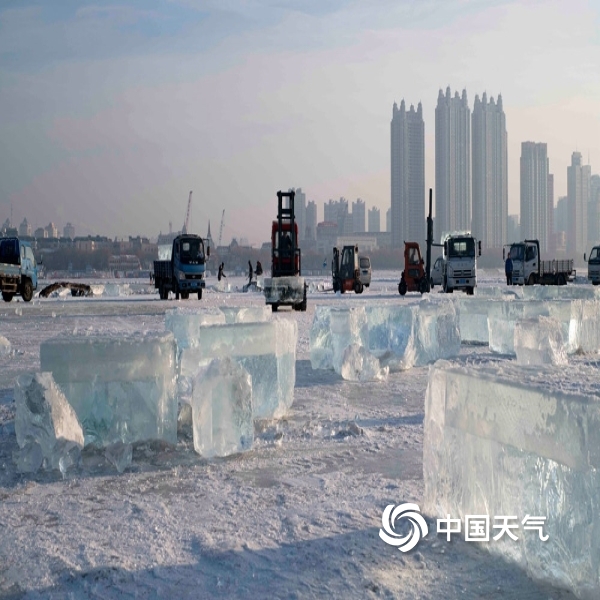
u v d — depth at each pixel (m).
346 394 10.02
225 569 4.20
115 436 6.71
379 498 5.45
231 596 3.86
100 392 6.71
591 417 3.64
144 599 3.85
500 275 94.44
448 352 13.70
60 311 28.41
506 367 4.89
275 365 8.23
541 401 3.97
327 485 5.81
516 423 4.16
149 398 6.79
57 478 6.07
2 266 34.56
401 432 7.71
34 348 16.25
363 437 7.46
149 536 4.73
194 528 4.86
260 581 4.03
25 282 35.91
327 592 3.88
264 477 6.07
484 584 3.96
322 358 12.60
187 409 7.60
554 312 13.70
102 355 6.72
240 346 8.13
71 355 6.68
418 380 11.23
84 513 5.21
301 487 5.77
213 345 8.07
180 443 7.04
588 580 3.65
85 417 6.68
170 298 40.16
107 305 32.28
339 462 6.54
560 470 3.85
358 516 5.05
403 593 3.86
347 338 12.05
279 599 3.81
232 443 6.76
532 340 11.05
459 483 4.66
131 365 6.76
